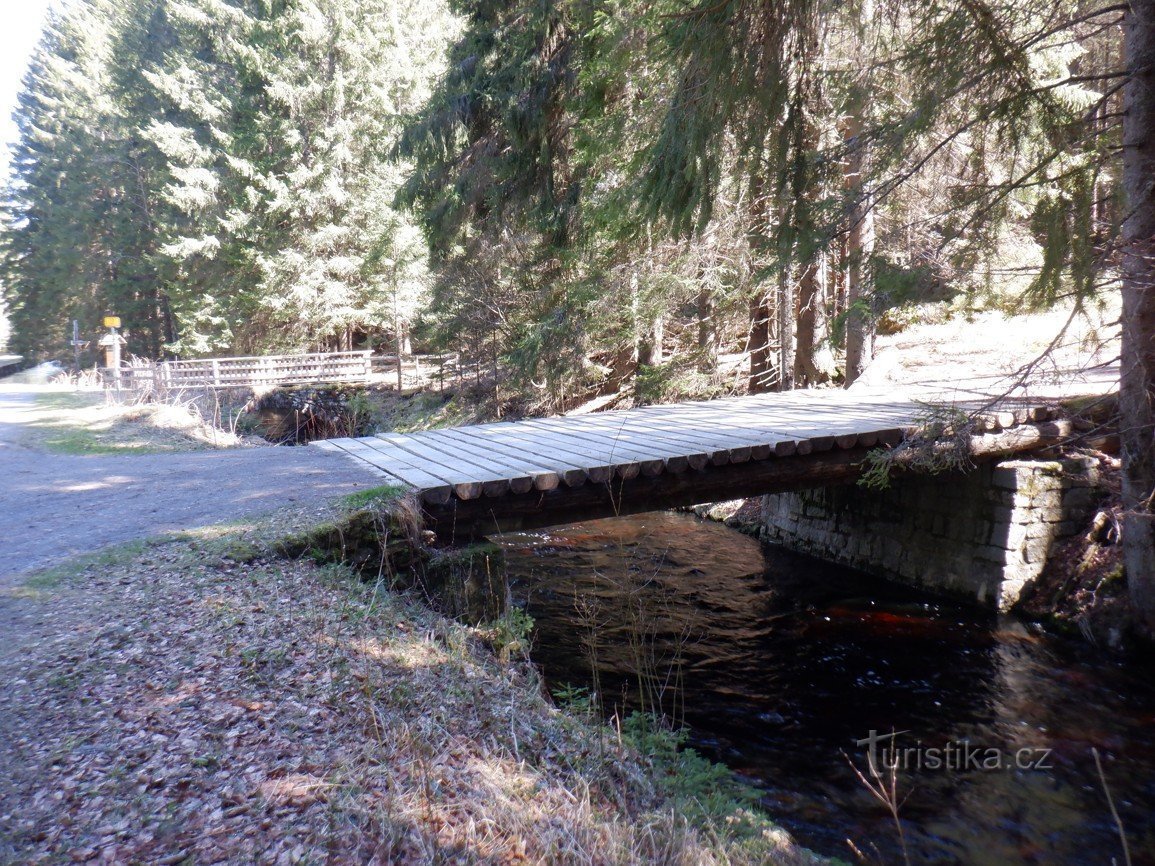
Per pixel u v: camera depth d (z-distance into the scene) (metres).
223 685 3.59
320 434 21.92
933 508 9.27
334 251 25.70
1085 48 8.85
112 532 5.81
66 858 2.47
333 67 25.80
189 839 2.60
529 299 16.36
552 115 12.98
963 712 6.28
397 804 2.90
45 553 5.38
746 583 9.62
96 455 10.60
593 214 12.09
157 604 4.41
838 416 9.22
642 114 10.34
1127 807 4.91
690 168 6.80
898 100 7.04
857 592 9.30
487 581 6.04
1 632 4.07
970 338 14.95
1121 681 6.73
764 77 6.11
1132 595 7.25
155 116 31.84
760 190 7.87
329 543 5.46
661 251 13.69
